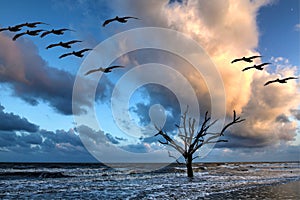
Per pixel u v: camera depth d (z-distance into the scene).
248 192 19.88
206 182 27.67
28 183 27.22
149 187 23.28
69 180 30.80
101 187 23.41
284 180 30.16
